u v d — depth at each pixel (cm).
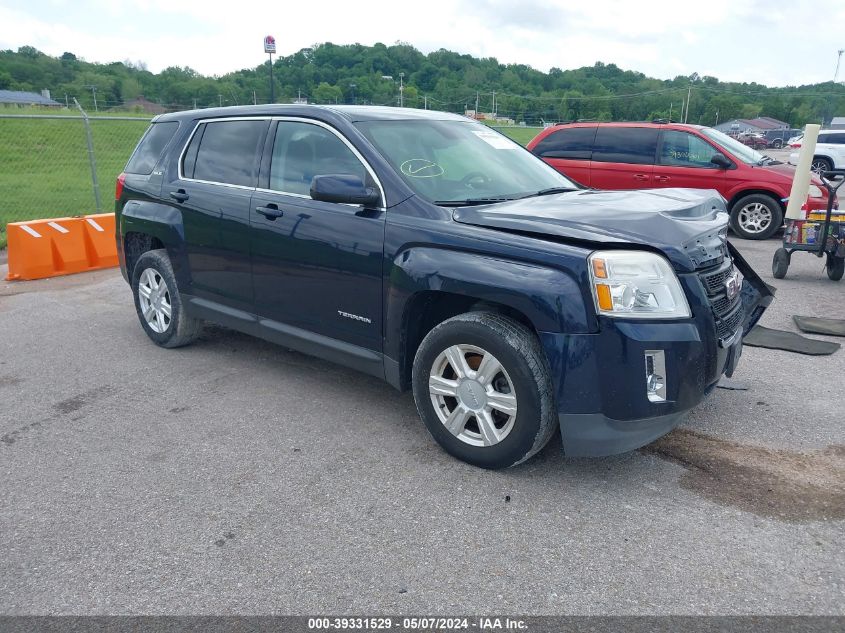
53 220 873
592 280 310
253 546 298
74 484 352
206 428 416
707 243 336
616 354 309
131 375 508
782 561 284
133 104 5462
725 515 317
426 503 329
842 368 503
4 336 611
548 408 331
